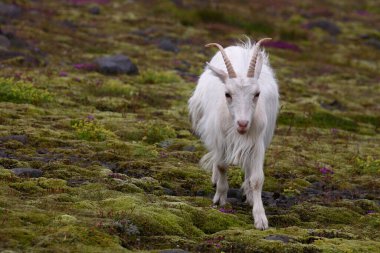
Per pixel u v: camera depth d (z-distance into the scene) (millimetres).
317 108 37719
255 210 16844
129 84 36906
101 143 23859
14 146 22031
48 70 36625
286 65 53312
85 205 16094
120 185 18516
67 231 13688
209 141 18516
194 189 20125
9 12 51656
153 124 27984
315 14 78875
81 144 23359
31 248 12891
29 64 37406
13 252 12500
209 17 66312
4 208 14883
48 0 63719
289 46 61688
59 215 14734
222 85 17875
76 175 19375
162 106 33031
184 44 53656
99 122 27281
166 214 16109
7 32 41531
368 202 20328
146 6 67500
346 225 18062
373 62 61094
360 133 34094
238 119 16141
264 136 18531
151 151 23438
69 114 28281
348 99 43156
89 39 49500
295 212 18859
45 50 42469
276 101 19328
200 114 20109
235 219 17031
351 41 68750
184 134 27453
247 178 18609
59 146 23062
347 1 90812
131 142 25031
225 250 14453
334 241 15508
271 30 66812
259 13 75125
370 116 38219
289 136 30250
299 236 15664
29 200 16125
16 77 33312
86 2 65375
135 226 14891
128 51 47438
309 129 32406
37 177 18844
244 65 17906
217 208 18125
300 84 45719
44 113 27984
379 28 76062
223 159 18219
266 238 15289
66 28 52156
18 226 13961
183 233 15375
